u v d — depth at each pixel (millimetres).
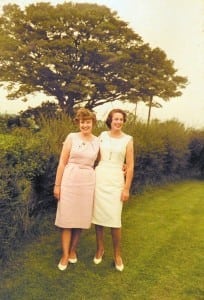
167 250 3963
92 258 3641
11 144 3850
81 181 3201
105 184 3234
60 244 3957
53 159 4461
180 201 6480
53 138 4984
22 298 2850
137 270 3420
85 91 9203
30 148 4082
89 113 3215
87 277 3242
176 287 3121
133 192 6809
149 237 4367
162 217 5324
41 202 4418
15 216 3602
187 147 9422
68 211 3227
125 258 3686
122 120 3215
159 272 3396
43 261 3520
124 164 3346
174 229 4738
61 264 3361
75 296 2918
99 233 3455
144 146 7039
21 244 3832
